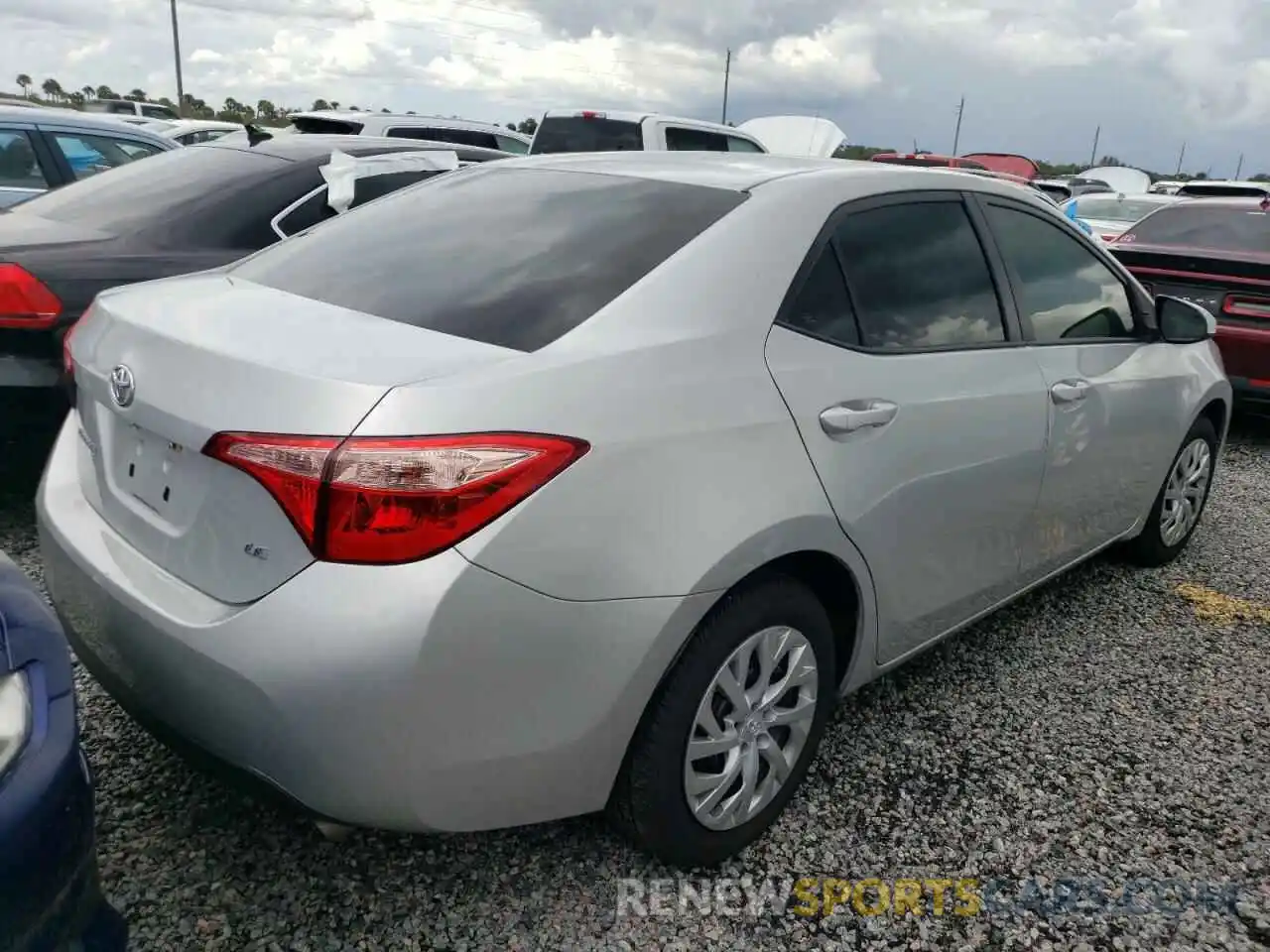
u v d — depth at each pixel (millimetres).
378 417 1769
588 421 1934
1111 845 2625
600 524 1920
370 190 4910
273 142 5227
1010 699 3314
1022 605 4059
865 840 2572
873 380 2523
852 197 2701
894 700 3254
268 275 2619
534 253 2418
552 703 1931
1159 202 14078
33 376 3686
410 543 1759
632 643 1984
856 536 2453
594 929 2229
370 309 2264
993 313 3062
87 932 1587
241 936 2137
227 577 1899
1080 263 3555
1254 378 6395
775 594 2303
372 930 2182
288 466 1777
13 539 3916
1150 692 3418
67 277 3748
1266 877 2545
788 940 2240
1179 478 4340
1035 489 3172
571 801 2076
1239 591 4332
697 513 2062
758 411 2223
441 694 1798
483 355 1984
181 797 2525
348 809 1859
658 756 2148
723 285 2305
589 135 10102
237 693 1824
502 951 2154
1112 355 3582
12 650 1547
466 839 2463
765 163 2936
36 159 6320
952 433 2723
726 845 2391
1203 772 2975
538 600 1854
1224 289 6406
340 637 1747
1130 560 4469
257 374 1881
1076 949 2275
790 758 2490
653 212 2514
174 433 1955
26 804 1473
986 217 3143
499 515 1805
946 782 2832
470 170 3154
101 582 2078
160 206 4434
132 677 2039
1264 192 14016
